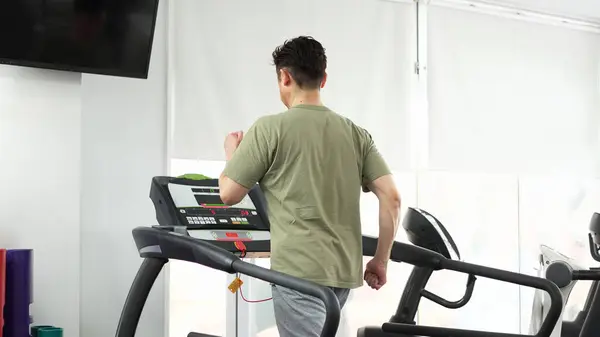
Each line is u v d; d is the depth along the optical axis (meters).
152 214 3.91
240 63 4.21
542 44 5.32
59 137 3.31
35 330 3.02
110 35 3.30
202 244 2.25
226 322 4.09
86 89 3.75
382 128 4.69
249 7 4.27
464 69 5.00
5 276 2.90
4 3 3.01
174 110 3.99
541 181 5.23
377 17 4.71
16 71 3.23
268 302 4.22
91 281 3.72
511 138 5.15
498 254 5.03
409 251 2.60
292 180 2.07
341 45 4.57
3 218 3.18
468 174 4.96
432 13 4.91
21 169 3.22
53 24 3.15
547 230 5.22
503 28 5.18
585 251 5.33
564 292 3.30
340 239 2.10
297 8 4.43
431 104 4.87
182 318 3.99
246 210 2.95
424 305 4.78
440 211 4.85
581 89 5.46
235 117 4.18
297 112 2.13
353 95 4.60
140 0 3.32
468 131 4.99
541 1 5.08
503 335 2.54
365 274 2.34
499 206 5.06
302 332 2.03
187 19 4.06
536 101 5.27
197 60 4.08
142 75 3.44
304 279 1.88
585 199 5.36
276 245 2.09
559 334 3.20
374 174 2.23
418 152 4.80
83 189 3.71
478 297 4.94
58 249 3.27
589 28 5.47
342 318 4.49
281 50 2.21
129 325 2.44
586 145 5.45
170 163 3.96
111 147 3.81
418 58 4.83
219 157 4.12
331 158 2.12
